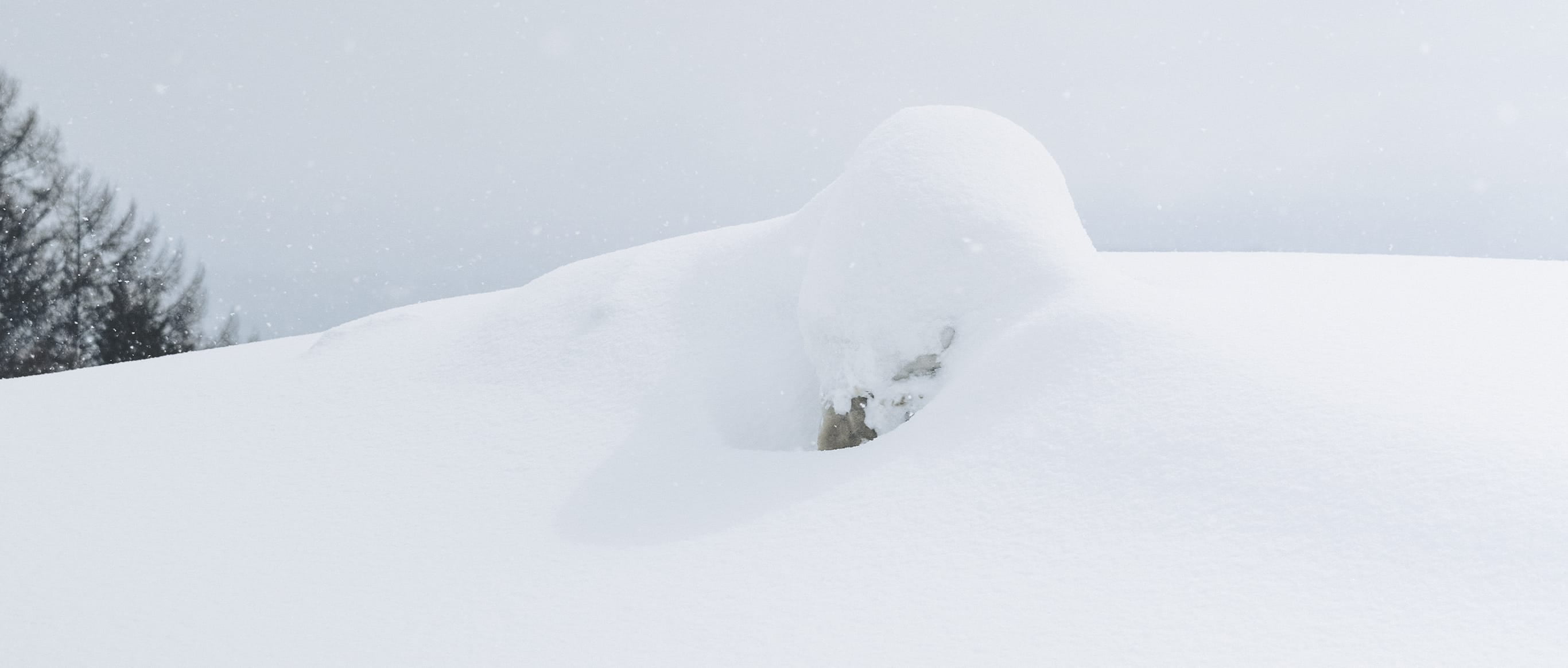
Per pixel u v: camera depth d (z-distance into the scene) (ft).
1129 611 8.66
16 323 57.52
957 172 16.10
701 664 8.81
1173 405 11.71
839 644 8.86
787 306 19.35
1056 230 15.88
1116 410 11.95
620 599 10.49
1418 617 7.91
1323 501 9.57
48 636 10.63
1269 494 9.87
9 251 57.26
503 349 21.08
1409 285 19.12
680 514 13.04
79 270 59.67
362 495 15.26
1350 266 22.29
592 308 21.36
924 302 15.10
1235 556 9.16
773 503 12.62
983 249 15.29
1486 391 11.28
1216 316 13.89
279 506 14.94
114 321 60.34
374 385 20.97
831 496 12.26
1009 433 12.31
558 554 12.23
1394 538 8.88
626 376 18.70
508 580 11.49
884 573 10.11
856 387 15.15
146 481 16.48
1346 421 10.69
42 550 13.47
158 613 11.13
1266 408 11.23
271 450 17.85
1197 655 7.89
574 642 9.58
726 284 20.74
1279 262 23.48
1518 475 9.26
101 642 10.43
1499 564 8.29
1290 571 8.79
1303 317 14.29
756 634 9.27
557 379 19.29
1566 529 8.46
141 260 61.77
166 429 19.67
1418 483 9.46
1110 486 10.73
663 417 17.02
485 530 13.43
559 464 15.79
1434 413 10.64
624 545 12.24
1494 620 7.72
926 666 8.27
